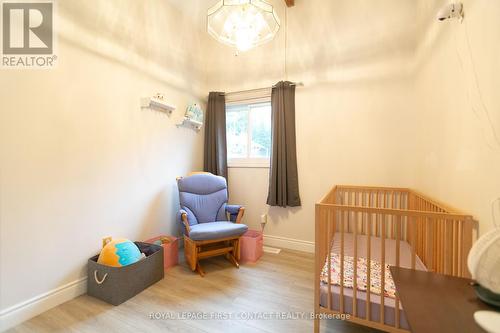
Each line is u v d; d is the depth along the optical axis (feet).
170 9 8.84
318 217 4.66
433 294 2.57
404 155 7.51
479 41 3.84
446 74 5.09
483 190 3.75
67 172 5.75
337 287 4.63
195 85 10.16
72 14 5.84
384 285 4.31
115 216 6.91
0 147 4.68
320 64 8.58
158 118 8.37
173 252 7.80
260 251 8.54
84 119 6.10
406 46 7.41
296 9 8.91
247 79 9.93
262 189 9.73
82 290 6.04
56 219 5.55
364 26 7.93
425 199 5.88
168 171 8.82
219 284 6.63
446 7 4.47
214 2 8.90
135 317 5.21
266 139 9.91
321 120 8.59
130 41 7.33
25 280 5.05
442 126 5.30
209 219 8.58
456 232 4.05
